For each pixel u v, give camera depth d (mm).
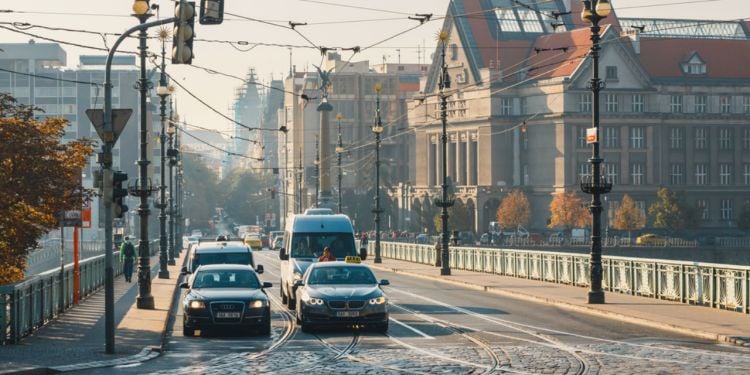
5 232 68188
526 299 90688
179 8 49031
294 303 81625
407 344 56531
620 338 58125
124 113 54938
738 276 71375
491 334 61062
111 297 52062
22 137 66125
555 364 46812
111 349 51844
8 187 66188
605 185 79938
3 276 70312
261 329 63156
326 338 60750
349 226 85812
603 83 80625
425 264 163875
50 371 45594
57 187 68562
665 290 82750
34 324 61188
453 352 52312
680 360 47781
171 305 84188
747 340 54656
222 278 65750
